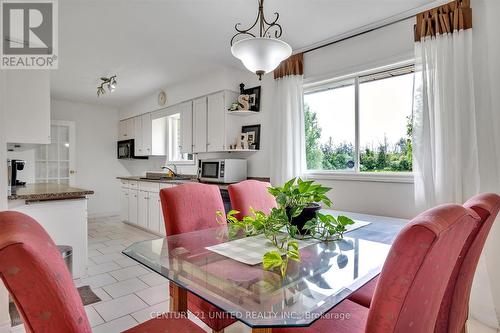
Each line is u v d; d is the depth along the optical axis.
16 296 0.62
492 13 2.04
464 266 1.22
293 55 3.20
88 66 3.68
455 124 2.10
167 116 4.95
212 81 3.94
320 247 1.45
